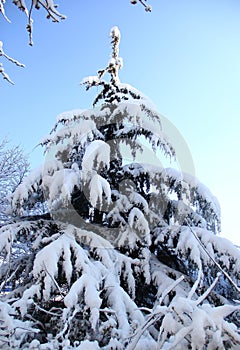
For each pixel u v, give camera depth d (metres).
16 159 11.34
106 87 6.55
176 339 2.04
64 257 4.01
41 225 5.18
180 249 5.02
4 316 3.22
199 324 2.08
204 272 5.30
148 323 2.38
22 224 4.81
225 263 4.82
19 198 4.97
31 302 3.53
